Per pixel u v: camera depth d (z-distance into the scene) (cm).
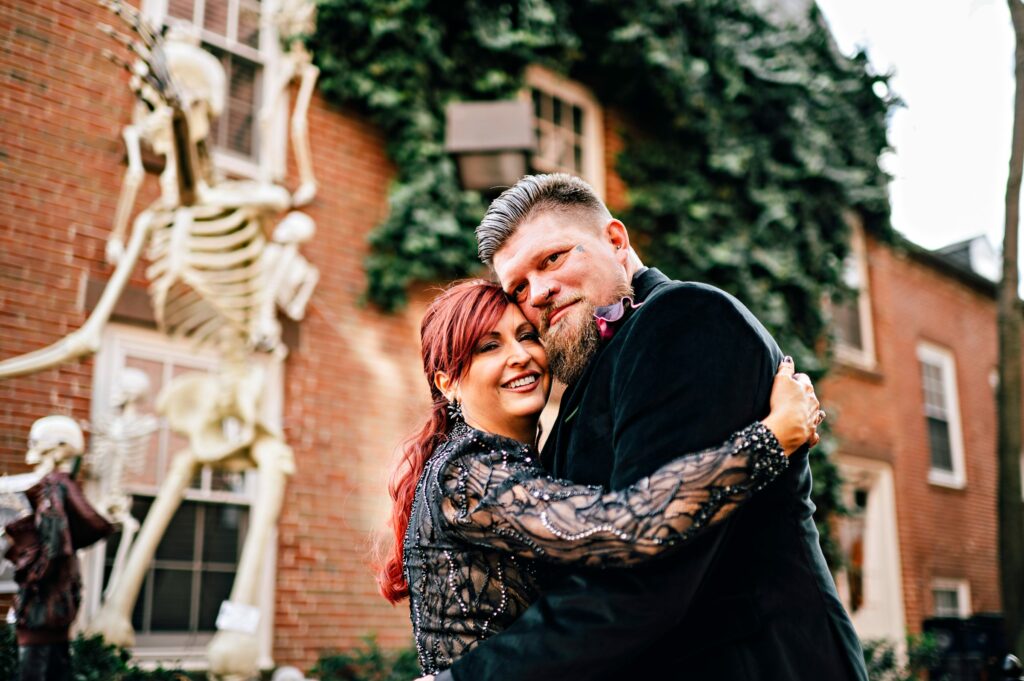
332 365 665
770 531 155
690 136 935
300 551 627
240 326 561
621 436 152
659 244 887
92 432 551
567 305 171
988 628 710
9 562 477
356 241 702
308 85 664
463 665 145
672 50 894
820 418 160
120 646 500
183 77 560
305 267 642
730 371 151
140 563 523
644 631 138
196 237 549
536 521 147
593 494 147
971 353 1320
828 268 1014
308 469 639
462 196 739
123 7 469
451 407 188
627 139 912
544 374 184
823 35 1023
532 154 758
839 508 948
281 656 605
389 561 192
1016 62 536
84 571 550
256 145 690
